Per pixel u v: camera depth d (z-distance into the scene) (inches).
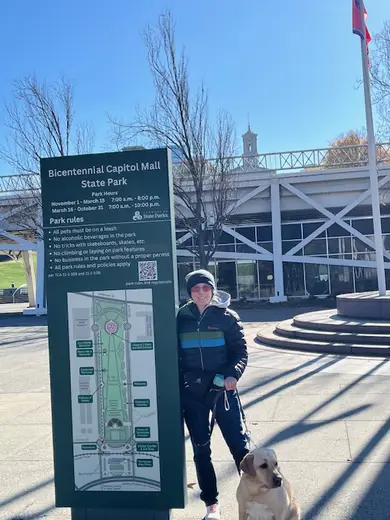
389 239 1138.7
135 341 150.2
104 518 150.4
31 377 426.9
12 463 218.5
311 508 163.6
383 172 1093.1
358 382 331.9
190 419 154.6
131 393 149.6
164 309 149.5
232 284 1218.6
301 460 203.9
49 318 153.7
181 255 1213.1
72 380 151.9
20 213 1149.7
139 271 150.7
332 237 1167.0
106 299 151.6
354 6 557.9
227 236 1208.2
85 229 152.9
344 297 548.4
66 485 151.0
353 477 185.0
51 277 154.2
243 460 135.6
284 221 1213.1
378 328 460.4
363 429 236.8
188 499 177.6
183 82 905.5
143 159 151.3
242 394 319.6
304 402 291.0
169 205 150.3
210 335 154.3
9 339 739.4
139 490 148.1
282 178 1141.1
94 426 150.6
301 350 478.0
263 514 132.4
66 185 153.9
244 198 1143.6
